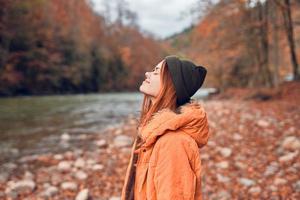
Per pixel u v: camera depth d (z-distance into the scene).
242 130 10.90
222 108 17.70
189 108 1.76
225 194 5.78
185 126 1.70
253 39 25.02
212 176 6.70
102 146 10.34
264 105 17.56
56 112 20.67
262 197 5.63
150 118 1.84
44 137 12.25
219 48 26.69
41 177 7.35
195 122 1.70
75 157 9.09
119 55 84.25
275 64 22.91
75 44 62.81
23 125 15.01
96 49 72.38
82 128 14.27
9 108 23.11
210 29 26.12
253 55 29.05
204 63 32.81
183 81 1.80
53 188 6.45
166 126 1.67
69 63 60.97
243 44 26.64
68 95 50.25
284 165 7.03
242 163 7.35
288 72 39.47
